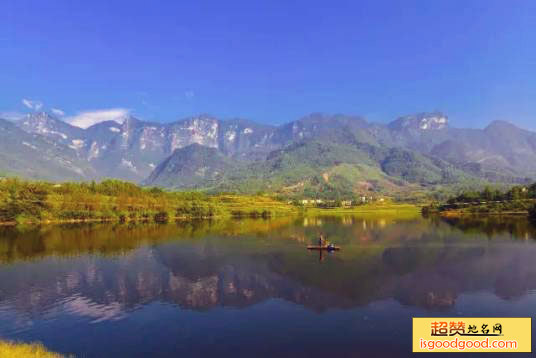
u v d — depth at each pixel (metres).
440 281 82.62
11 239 150.00
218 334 53.62
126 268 97.88
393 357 46.06
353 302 68.50
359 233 175.12
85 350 48.78
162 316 61.47
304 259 109.50
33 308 65.62
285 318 60.31
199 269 96.75
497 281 81.69
